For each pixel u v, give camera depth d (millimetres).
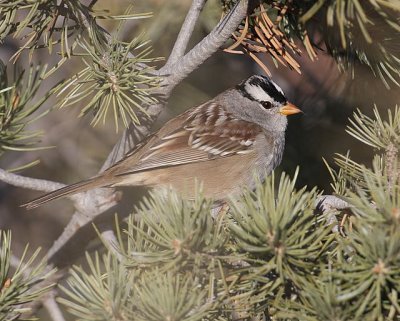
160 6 10055
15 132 6762
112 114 11656
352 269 4660
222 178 8883
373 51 6398
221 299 4961
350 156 9703
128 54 6500
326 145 9852
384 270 4547
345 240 4953
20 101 6762
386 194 4789
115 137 12523
